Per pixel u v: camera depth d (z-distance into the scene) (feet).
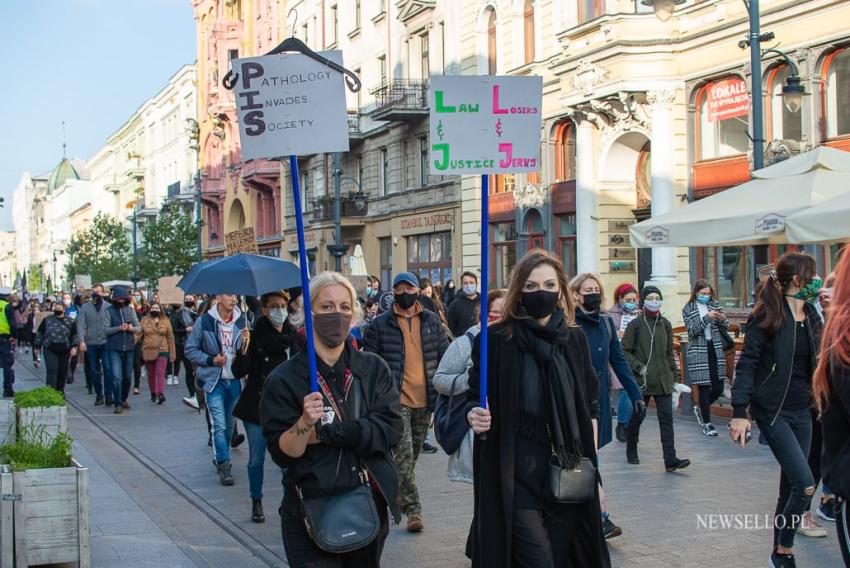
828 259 60.39
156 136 258.78
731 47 67.51
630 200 81.71
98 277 207.31
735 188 38.73
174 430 47.06
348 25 138.82
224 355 32.60
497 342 15.23
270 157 15.69
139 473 35.27
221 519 27.63
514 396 14.90
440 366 20.53
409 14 114.21
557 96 87.81
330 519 13.41
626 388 25.49
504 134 16.57
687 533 24.29
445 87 16.43
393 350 27.12
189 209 214.48
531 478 14.79
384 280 129.49
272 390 13.92
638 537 24.00
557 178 89.81
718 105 69.77
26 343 131.34
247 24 186.80
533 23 91.76
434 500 29.48
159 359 60.03
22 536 20.36
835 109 60.85
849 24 58.70
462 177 105.81
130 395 65.92
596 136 81.46
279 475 34.65
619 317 43.60
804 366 20.76
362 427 13.78
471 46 101.96
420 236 119.03
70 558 20.68
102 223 225.97
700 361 39.88
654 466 33.45
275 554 23.44
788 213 33.96
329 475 13.61
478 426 14.87
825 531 23.99
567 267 88.84
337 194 106.52
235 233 56.08
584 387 15.24
